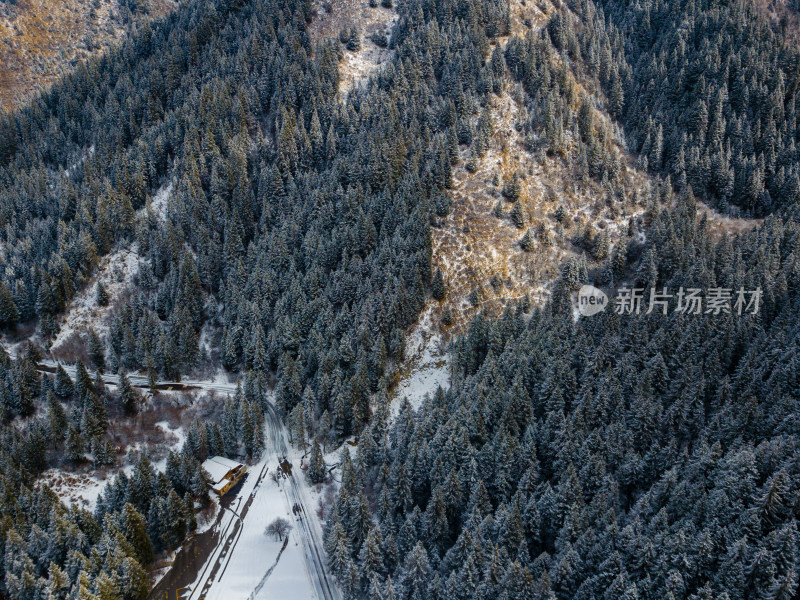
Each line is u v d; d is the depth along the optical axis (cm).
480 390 8594
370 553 6844
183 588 7475
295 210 12712
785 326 9056
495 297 11475
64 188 14362
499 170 13050
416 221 11775
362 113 14200
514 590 5906
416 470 7869
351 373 10194
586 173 13062
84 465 9369
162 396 10769
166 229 12900
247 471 9356
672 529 6188
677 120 14362
